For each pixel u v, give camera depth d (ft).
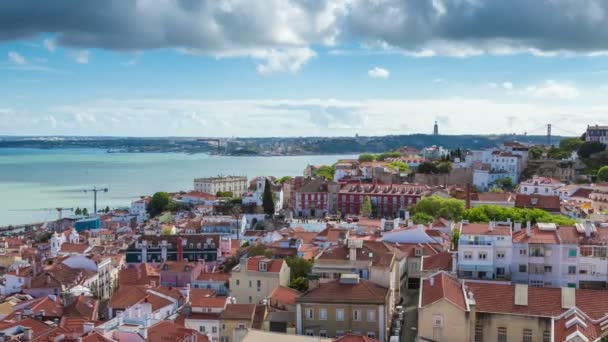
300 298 430.20
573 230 501.56
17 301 563.07
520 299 375.66
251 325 449.06
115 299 524.93
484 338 371.76
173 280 635.66
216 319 456.04
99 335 366.63
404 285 545.03
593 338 323.98
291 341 358.02
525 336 364.99
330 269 493.36
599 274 465.88
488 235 480.23
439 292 379.14
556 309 366.84
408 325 449.48
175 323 445.37
